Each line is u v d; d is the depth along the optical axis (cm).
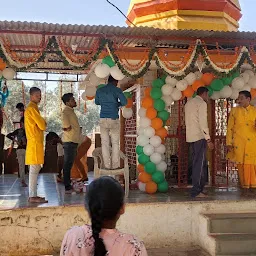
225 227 625
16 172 1130
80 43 735
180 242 655
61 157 939
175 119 862
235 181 894
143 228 646
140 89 832
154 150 760
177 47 775
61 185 881
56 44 641
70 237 213
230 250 591
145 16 934
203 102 695
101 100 724
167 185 768
